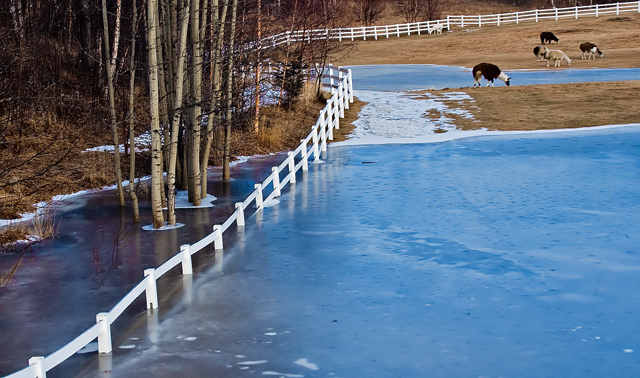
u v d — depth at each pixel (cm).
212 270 1174
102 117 2238
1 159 1877
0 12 2102
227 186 1939
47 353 860
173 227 1489
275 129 2630
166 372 786
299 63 3017
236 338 879
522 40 6003
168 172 1502
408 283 1068
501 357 795
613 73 3994
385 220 1471
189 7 1573
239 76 2386
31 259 1276
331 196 1739
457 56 5588
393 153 2373
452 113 3055
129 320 960
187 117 1747
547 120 2822
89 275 1172
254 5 2464
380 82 4188
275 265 1186
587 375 744
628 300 966
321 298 1015
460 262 1166
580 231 1328
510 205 1558
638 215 1430
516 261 1160
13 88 1980
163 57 1777
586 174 1862
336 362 795
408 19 8362
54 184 1858
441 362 786
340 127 2914
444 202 1617
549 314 923
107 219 1579
